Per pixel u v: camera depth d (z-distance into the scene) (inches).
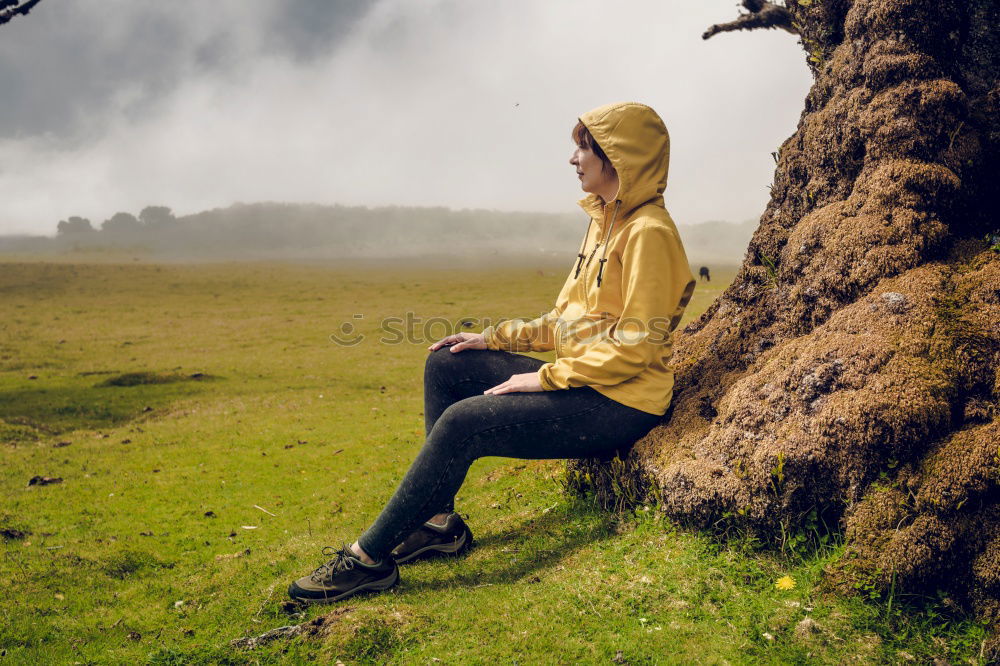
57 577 150.2
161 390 522.0
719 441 118.6
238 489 238.4
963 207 124.9
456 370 138.5
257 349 834.8
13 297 1689.2
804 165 154.1
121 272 2333.9
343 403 444.5
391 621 105.9
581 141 126.5
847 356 111.9
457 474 117.3
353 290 1945.1
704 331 163.0
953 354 105.9
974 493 93.3
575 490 152.3
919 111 127.9
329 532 174.9
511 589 114.8
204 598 134.3
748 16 219.0
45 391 536.1
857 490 102.2
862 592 95.3
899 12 133.2
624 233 120.3
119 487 243.9
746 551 109.0
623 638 96.3
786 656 89.1
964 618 91.0
